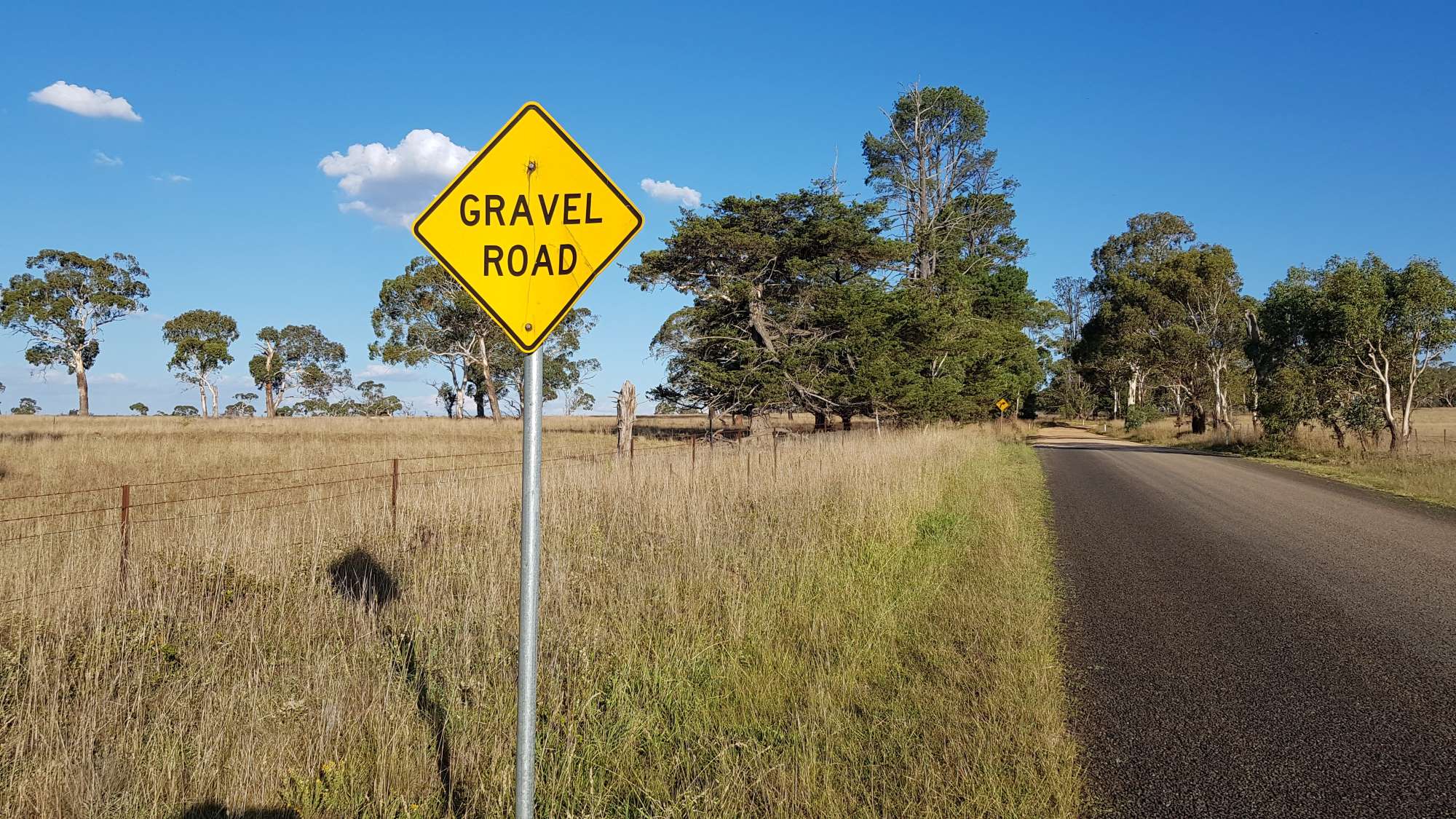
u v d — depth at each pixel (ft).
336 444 81.51
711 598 19.58
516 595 19.53
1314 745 13.61
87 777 11.26
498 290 10.84
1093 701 15.48
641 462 41.57
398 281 196.65
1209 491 54.54
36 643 15.61
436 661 15.52
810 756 12.16
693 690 14.73
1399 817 11.34
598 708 13.74
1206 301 158.71
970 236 152.46
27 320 195.31
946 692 14.98
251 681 14.57
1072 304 272.72
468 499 31.14
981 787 11.55
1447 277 85.61
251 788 11.17
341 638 16.88
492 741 12.47
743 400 90.33
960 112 145.28
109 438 79.05
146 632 16.99
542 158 10.86
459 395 228.22
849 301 91.97
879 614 19.03
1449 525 39.06
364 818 10.74
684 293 95.81
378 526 27.48
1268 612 22.03
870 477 38.52
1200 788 12.09
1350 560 29.55
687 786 11.59
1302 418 94.79
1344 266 91.04
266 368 254.88
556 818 10.85
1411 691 16.12
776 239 92.27
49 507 37.04
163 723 12.93
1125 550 31.27
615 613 18.48
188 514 29.84
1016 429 165.99
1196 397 167.02
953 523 32.17
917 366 101.96
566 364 242.17
